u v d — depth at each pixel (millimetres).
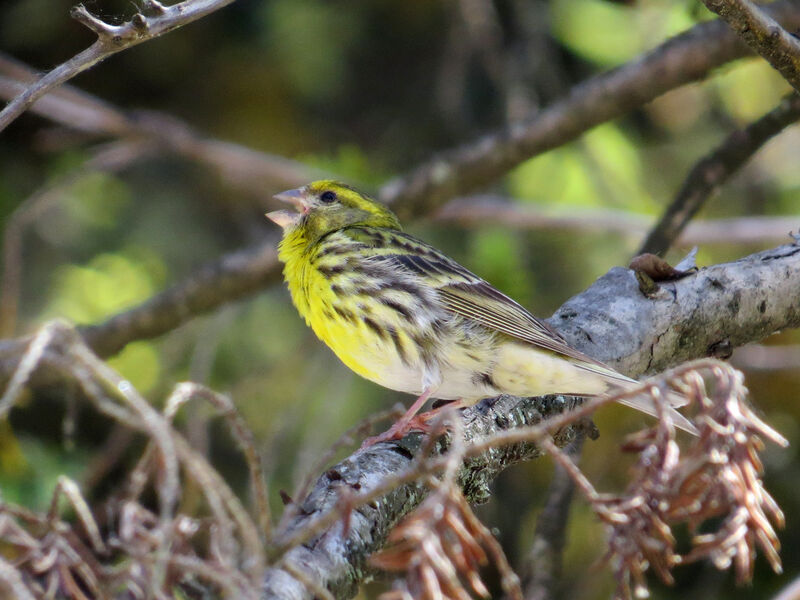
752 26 6699
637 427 11516
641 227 12703
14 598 3506
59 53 13898
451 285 7852
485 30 12867
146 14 6234
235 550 4152
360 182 12750
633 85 10758
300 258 8734
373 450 6184
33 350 3619
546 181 13648
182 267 13531
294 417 10992
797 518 11984
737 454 4242
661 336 7715
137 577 4152
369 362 8102
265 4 13883
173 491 3633
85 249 13211
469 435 6855
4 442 10742
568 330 7672
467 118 14289
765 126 9539
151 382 12586
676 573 11812
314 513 5414
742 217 13773
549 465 12383
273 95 14172
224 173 13023
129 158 12289
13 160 13820
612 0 13711
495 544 3957
